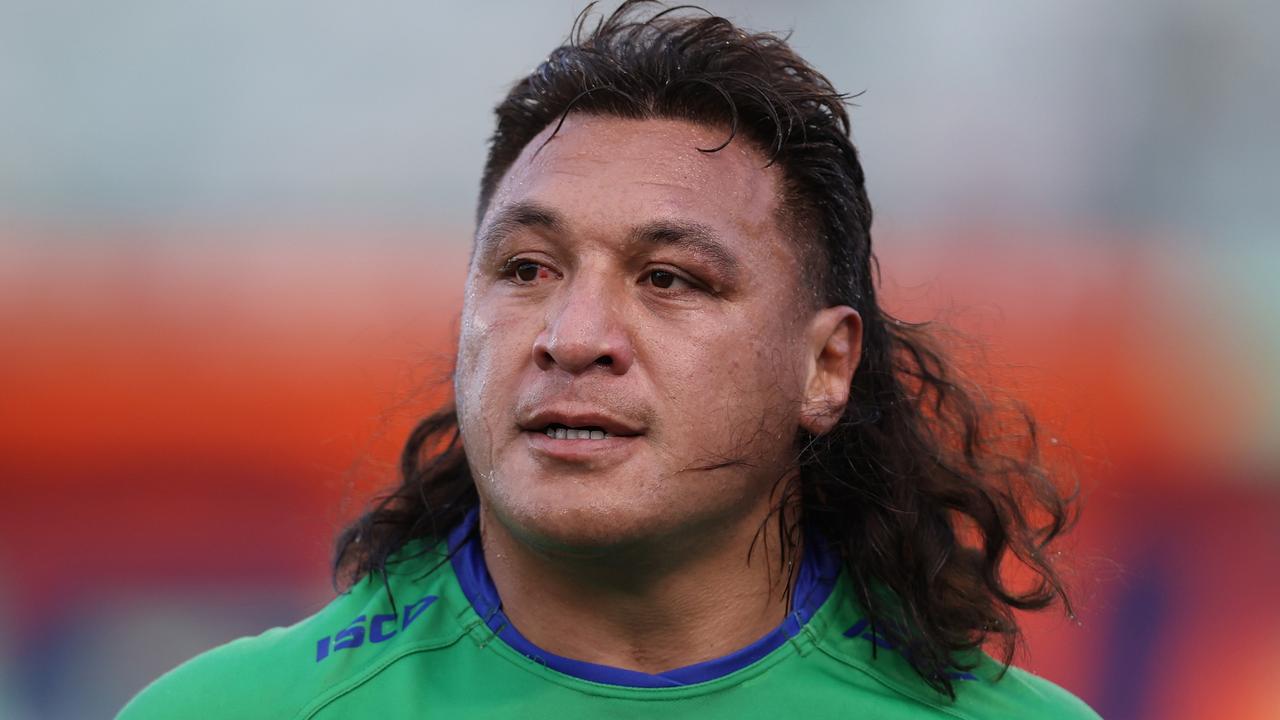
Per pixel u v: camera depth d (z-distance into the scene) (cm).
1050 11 2223
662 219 664
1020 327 2042
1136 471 1902
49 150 2038
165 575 1809
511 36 2256
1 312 1895
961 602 801
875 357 814
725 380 670
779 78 754
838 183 757
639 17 812
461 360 701
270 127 2139
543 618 701
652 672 702
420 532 801
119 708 1755
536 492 643
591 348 636
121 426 1862
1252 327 2048
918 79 2239
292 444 1861
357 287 2012
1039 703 759
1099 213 2150
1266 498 1897
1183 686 1719
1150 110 2178
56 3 2103
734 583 708
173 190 2069
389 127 2172
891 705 720
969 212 2173
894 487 798
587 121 720
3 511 1805
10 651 1745
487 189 789
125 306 1930
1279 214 2127
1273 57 2166
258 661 729
